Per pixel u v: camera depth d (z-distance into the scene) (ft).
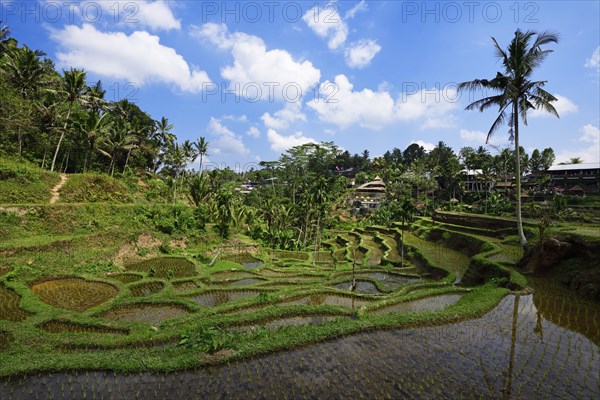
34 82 136.98
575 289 55.36
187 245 117.70
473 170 261.03
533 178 245.24
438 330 41.27
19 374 30.48
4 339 41.29
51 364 31.53
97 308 53.78
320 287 69.92
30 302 52.29
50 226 91.45
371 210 282.77
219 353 34.22
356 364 32.94
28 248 74.90
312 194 158.20
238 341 37.42
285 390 28.40
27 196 105.40
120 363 31.81
